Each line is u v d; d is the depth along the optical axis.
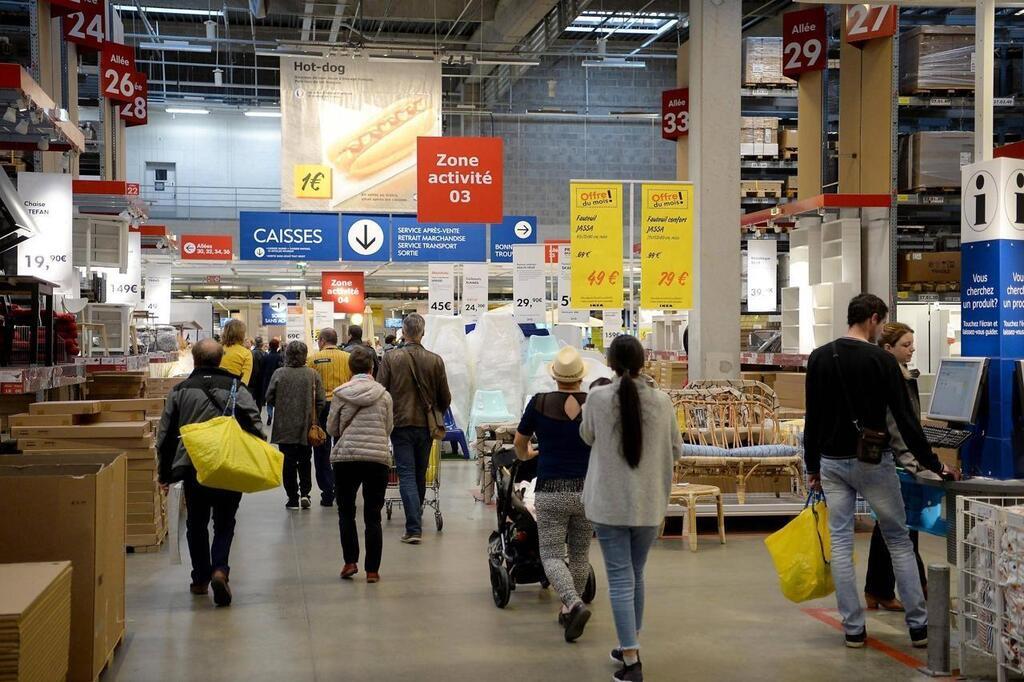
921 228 15.46
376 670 4.72
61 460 4.84
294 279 32.47
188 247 23.58
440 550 7.64
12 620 2.84
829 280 13.52
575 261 11.11
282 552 7.62
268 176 33.75
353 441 6.52
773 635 5.32
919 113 13.76
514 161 31.88
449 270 16.41
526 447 5.37
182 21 28.27
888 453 4.98
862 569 6.89
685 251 11.09
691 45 11.70
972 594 4.58
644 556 4.66
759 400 9.30
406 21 26.72
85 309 9.72
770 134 17.22
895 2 7.00
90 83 20.75
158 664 4.78
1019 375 5.11
